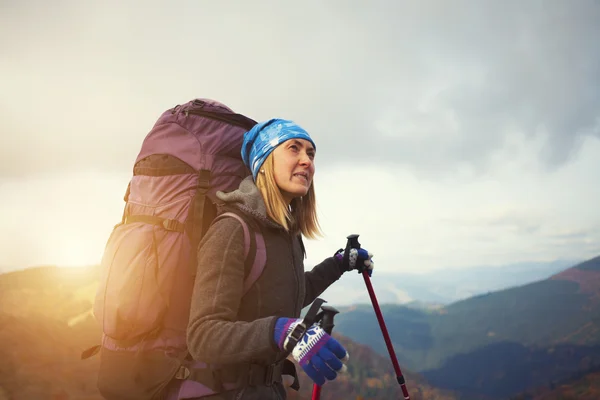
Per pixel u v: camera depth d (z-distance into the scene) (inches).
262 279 52.7
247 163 63.1
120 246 56.3
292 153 57.4
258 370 52.4
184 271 56.9
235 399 50.7
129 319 53.2
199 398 50.7
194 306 48.5
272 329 44.3
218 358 45.2
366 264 83.4
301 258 61.7
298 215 65.7
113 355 54.5
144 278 54.0
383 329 88.0
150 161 62.1
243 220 53.1
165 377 52.5
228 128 65.1
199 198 59.9
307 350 42.2
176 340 55.1
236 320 51.6
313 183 65.9
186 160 61.4
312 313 44.4
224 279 49.0
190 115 64.5
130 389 53.1
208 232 53.4
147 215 59.2
